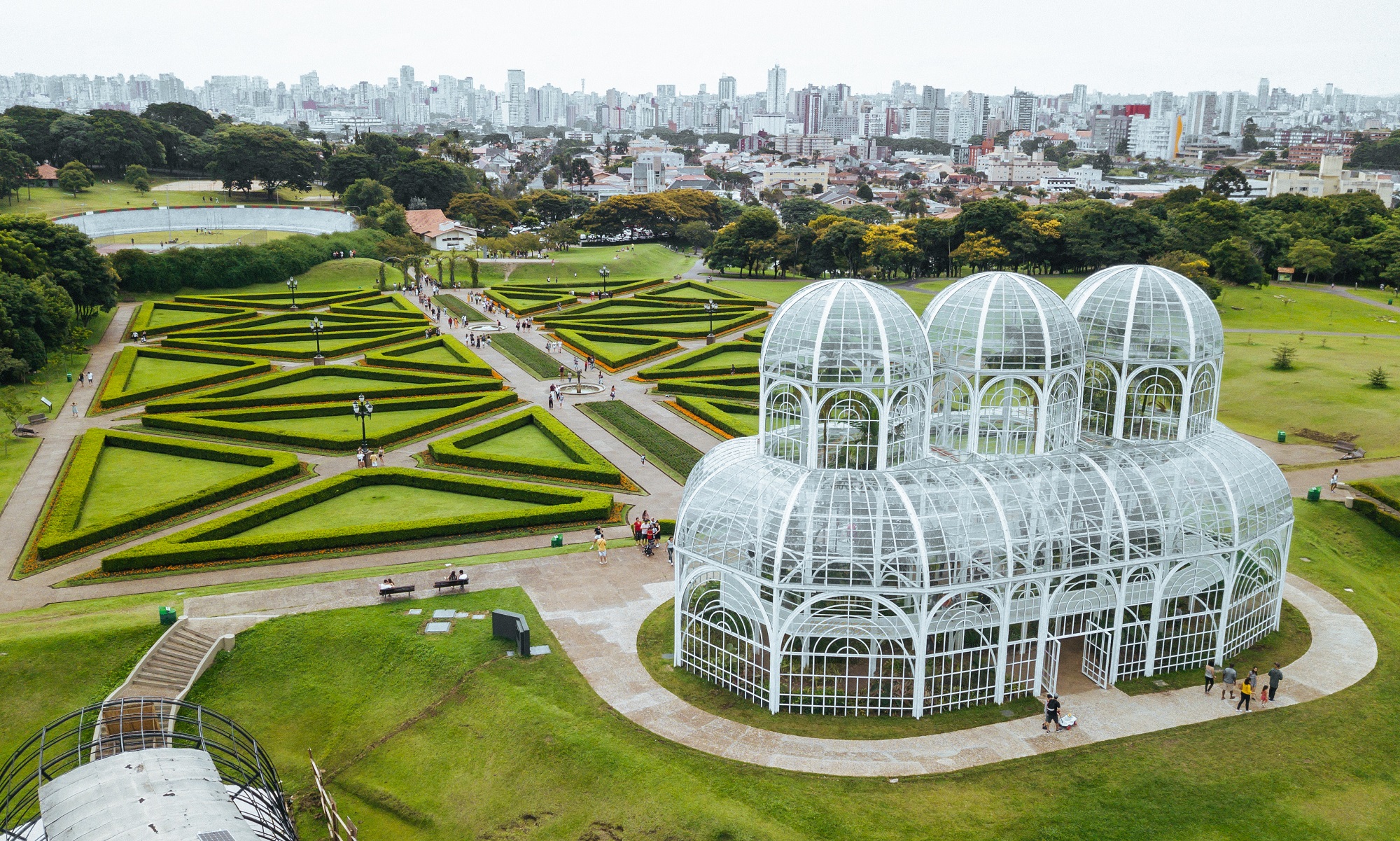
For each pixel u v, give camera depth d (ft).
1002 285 184.24
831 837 131.03
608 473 276.21
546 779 145.07
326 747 160.97
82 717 135.64
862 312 171.32
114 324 506.89
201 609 192.44
